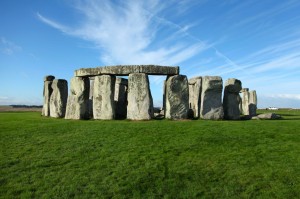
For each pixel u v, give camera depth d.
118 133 15.07
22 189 9.83
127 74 20.25
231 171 10.73
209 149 12.66
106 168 11.13
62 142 14.01
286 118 22.58
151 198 9.36
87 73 21.14
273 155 11.93
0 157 12.28
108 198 9.37
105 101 20.19
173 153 12.30
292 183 9.91
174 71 19.97
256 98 30.50
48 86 24.98
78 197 9.40
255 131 15.10
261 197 9.30
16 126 17.69
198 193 9.57
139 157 11.96
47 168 11.27
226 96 20.94
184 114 19.41
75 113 21.17
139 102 19.30
